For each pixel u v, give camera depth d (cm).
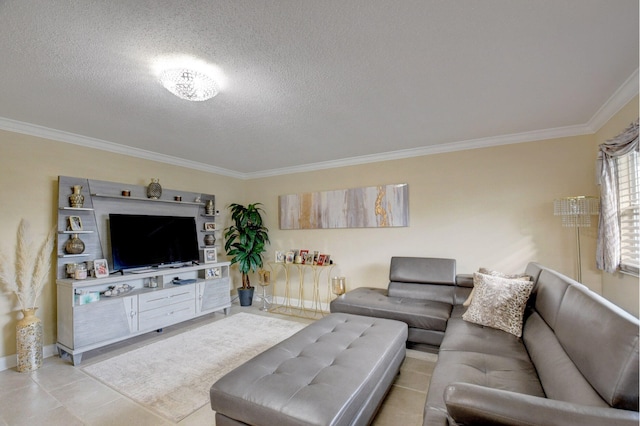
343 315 271
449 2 137
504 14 146
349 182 443
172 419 193
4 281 266
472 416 104
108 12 139
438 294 326
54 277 305
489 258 349
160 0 132
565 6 140
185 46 167
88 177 337
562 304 167
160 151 390
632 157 243
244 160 444
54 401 214
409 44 169
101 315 295
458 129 315
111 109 251
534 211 329
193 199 446
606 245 262
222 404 152
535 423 95
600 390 105
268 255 515
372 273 422
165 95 225
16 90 215
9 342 273
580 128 306
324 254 459
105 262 328
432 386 150
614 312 115
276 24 150
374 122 291
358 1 135
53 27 149
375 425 184
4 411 203
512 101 247
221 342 322
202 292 400
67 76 196
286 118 277
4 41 158
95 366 268
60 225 303
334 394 145
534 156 330
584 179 309
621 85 219
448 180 374
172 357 285
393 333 227
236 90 221
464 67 194
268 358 184
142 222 369
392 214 405
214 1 133
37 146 298
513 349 193
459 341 207
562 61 188
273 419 137
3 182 276
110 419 193
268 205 521
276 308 468
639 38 164
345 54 178
